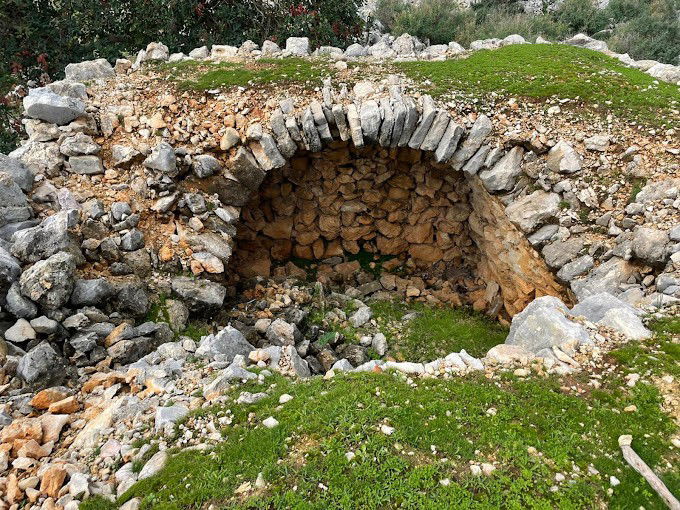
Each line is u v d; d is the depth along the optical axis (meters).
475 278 10.60
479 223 9.89
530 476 3.88
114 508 3.89
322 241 11.02
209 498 3.86
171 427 4.61
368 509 3.66
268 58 10.18
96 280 6.27
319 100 8.84
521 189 8.23
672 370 4.91
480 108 8.63
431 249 10.91
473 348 8.47
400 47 10.98
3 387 5.06
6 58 11.16
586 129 8.20
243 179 8.45
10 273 5.73
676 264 6.42
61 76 11.84
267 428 4.48
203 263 7.52
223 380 5.18
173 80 9.27
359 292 10.24
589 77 9.06
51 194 7.29
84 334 5.95
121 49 12.38
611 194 7.63
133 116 8.57
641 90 8.69
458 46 11.10
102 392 5.30
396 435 4.23
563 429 4.39
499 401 4.73
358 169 10.01
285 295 8.93
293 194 10.24
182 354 5.96
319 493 3.80
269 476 3.96
